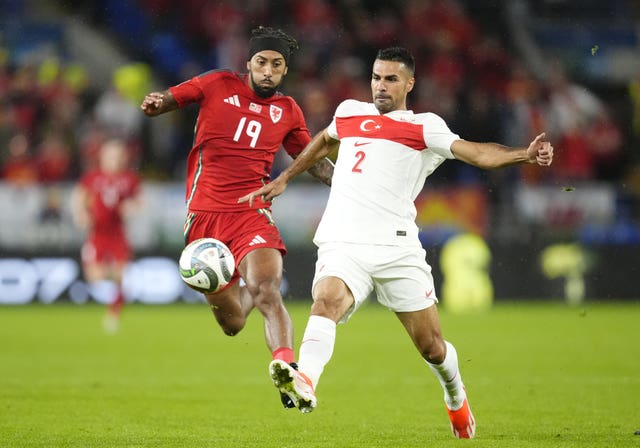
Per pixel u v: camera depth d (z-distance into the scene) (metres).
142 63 94.19
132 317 66.75
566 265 77.38
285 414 29.02
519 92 91.44
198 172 29.08
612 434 24.97
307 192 75.06
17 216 74.44
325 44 92.31
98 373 38.91
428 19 94.56
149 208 74.88
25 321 62.94
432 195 77.38
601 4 100.44
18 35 93.81
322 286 22.59
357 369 41.03
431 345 23.39
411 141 23.19
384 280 23.08
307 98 87.38
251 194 24.45
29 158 82.25
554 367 41.31
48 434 24.77
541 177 84.50
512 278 77.00
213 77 28.66
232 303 29.39
